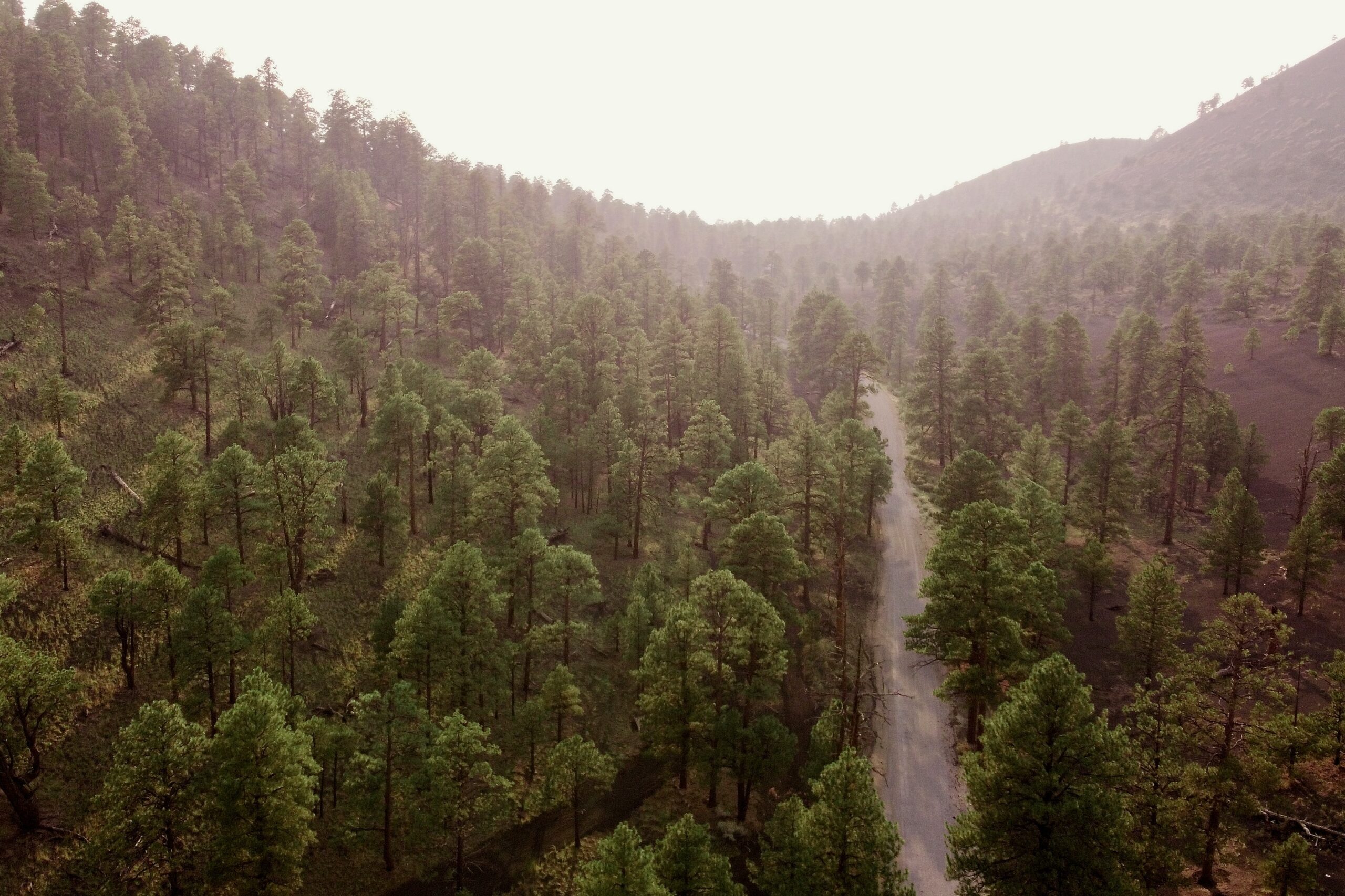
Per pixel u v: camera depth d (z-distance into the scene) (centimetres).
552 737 4194
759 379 7938
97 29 11462
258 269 9019
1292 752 3400
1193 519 6825
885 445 7262
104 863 2753
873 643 5162
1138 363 8025
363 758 3309
